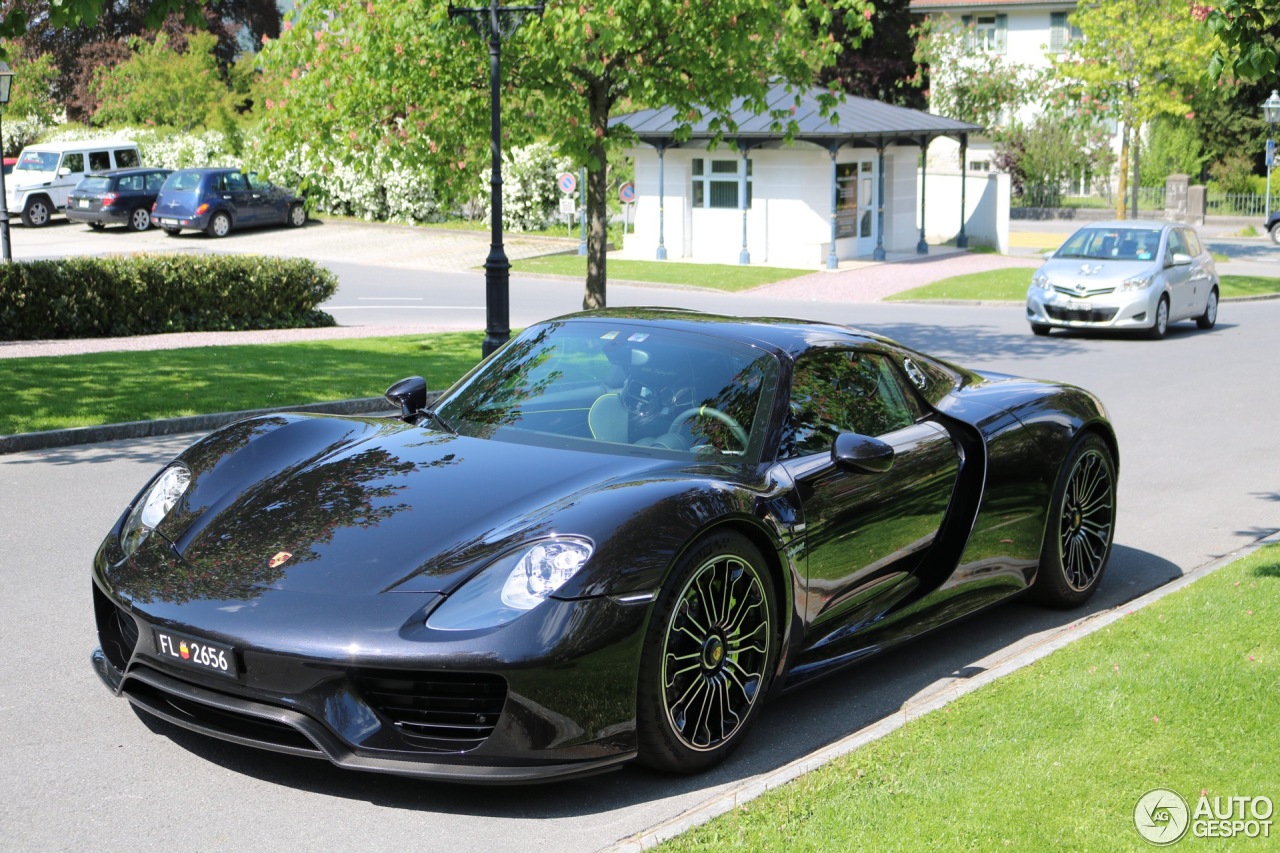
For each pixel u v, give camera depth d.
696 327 4.89
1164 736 3.88
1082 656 4.64
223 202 32.97
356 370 12.82
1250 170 46.12
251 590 3.58
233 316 17.27
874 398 4.94
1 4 44.84
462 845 3.35
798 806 3.41
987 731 3.94
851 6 14.28
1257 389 12.84
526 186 34.75
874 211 30.25
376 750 3.40
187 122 42.97
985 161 44.56
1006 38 51.44
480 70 13.93
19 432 9.06
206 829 3.41
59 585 5.66
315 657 3.37
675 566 3.69
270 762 3.83
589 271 15.02
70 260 16.06
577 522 3.64
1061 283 17.52
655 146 29.16
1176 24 29.45
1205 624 4.97
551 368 4.80
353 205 37.19
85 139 41.50
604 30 12.90
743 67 14.08
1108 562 6.59
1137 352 16.03
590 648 3.46
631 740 3.61
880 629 4.71
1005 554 5.32
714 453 4.28
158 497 4.25
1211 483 8.50
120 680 3.89
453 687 3.44
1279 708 4.09
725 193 29.27
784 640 4.16
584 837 3.41
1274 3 6.50
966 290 24.34
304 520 3.87
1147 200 45.50
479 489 3.97
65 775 3.72
